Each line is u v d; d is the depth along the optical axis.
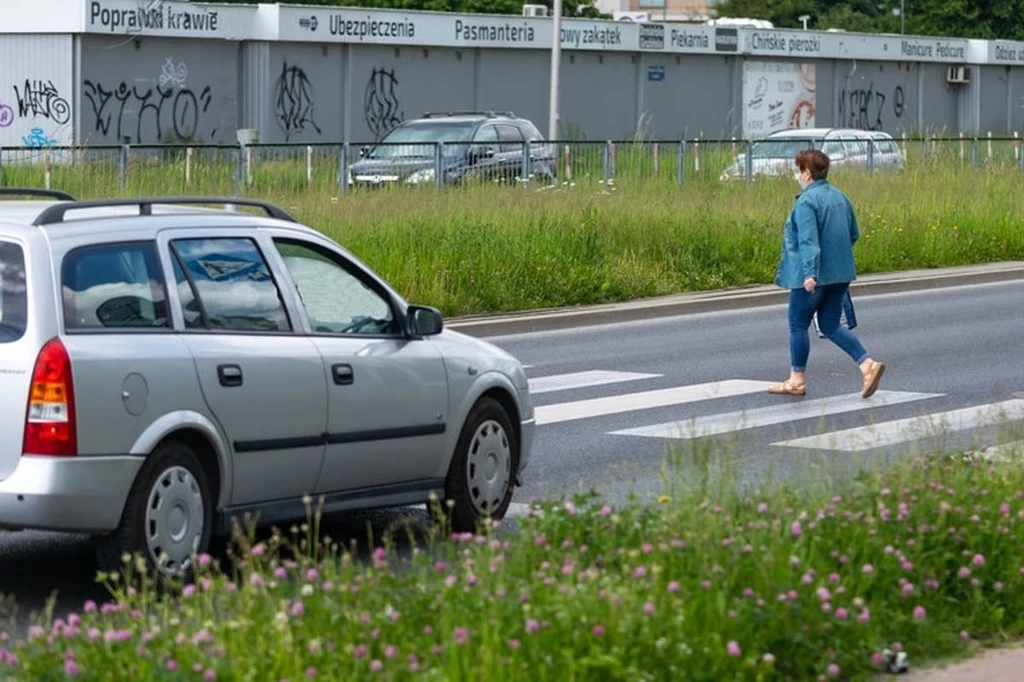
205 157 78.38
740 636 19.20
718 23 193.62
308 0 193.00
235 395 25.61
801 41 192.62
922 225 86.88
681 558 21.14
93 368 23.92
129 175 76.44
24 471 23.66
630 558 20.94
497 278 66.81
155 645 17.86
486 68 166.50
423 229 68.94
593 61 174.50
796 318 46.62
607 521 23.34
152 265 25.45
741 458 33.56
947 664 20.95
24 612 24.55
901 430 40.47
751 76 190.12
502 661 17.38
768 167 100.75
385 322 28.98
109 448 24.05
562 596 19.05
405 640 18.48
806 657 19.72
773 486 29.19
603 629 18.19
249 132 118.56
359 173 82.25
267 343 26.42
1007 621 22.62
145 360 24.52
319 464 27.05
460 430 29.69
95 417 23.88
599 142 95.12
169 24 142.88
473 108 166.12
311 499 27.17
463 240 68.56
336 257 28.45
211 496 25.61
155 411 24.55
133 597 20.28
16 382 23.81
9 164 74.44
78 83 139.25
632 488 31.45
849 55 198.00
